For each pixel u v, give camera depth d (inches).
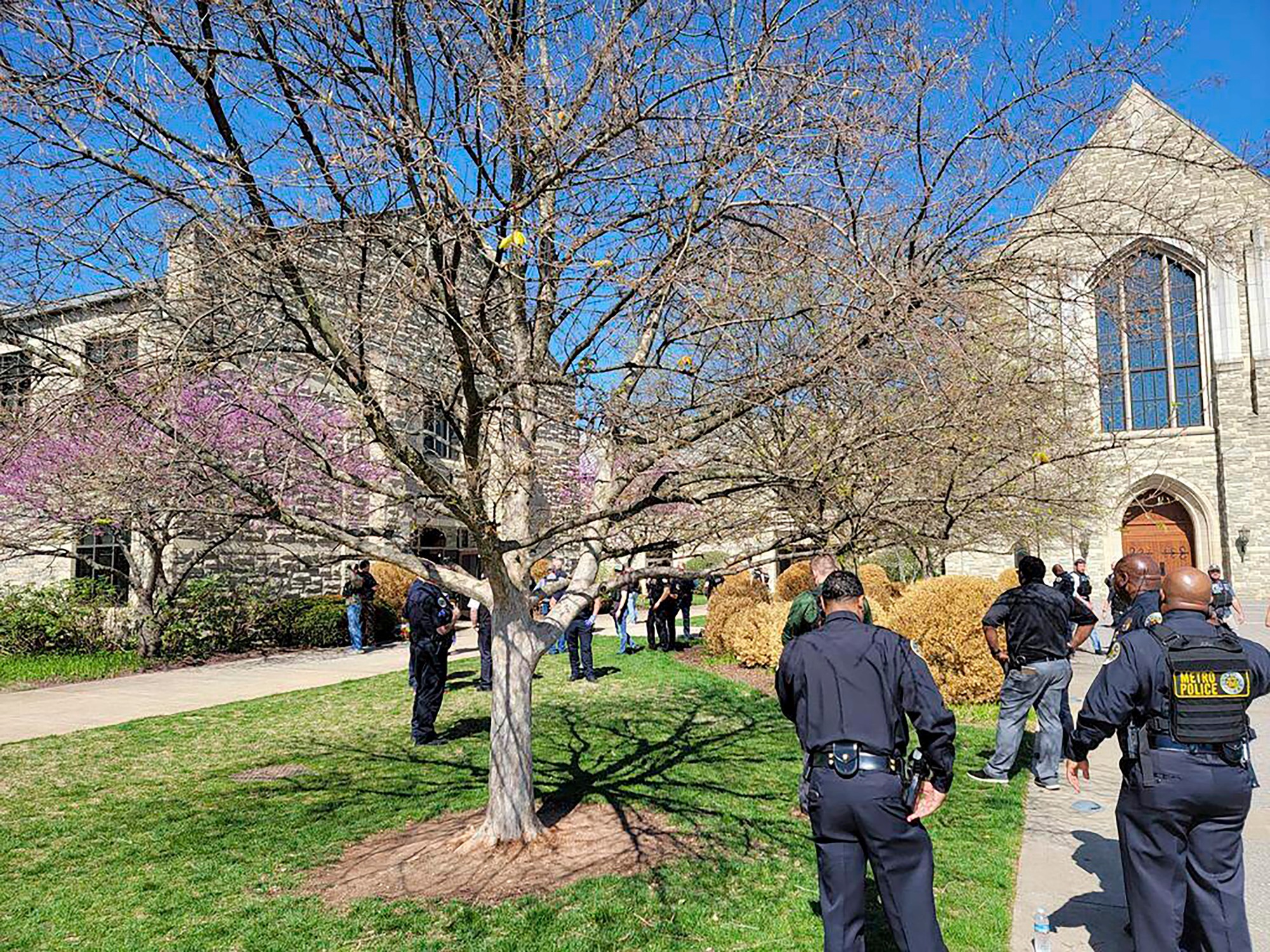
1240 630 796.0
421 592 333.7
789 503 220.2
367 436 205.5
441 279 150.5
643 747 317.7
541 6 174.6
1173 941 137.9
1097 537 1108.5
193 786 277.6
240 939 162.9
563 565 522.3
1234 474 1073.5
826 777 132.4
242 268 160.9
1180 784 135.4
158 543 586.2
